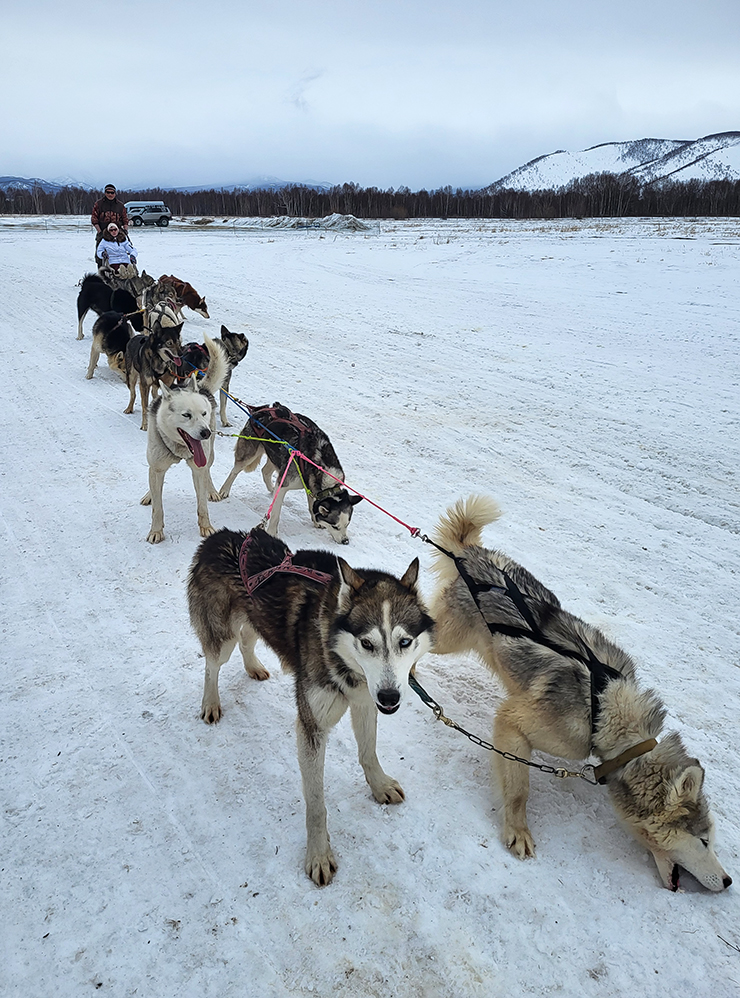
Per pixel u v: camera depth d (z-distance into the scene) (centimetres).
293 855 285
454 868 278
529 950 246
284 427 571
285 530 572
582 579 488
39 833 292
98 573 499
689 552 519
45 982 235
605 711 292
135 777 323
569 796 317
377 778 312
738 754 335
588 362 997
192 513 599
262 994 232
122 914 259
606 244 2434
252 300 1559
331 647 273
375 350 1109
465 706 378
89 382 996
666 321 1217
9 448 734
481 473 664
